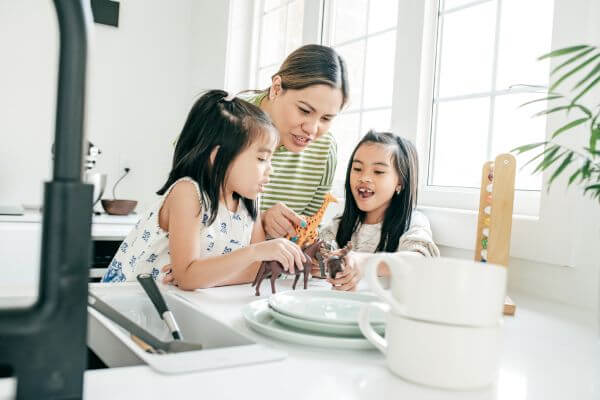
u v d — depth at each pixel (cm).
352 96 206
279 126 150
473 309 50
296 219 134
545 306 107
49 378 37
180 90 303
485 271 50
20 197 264
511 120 148
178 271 109
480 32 157
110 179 286
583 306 112
